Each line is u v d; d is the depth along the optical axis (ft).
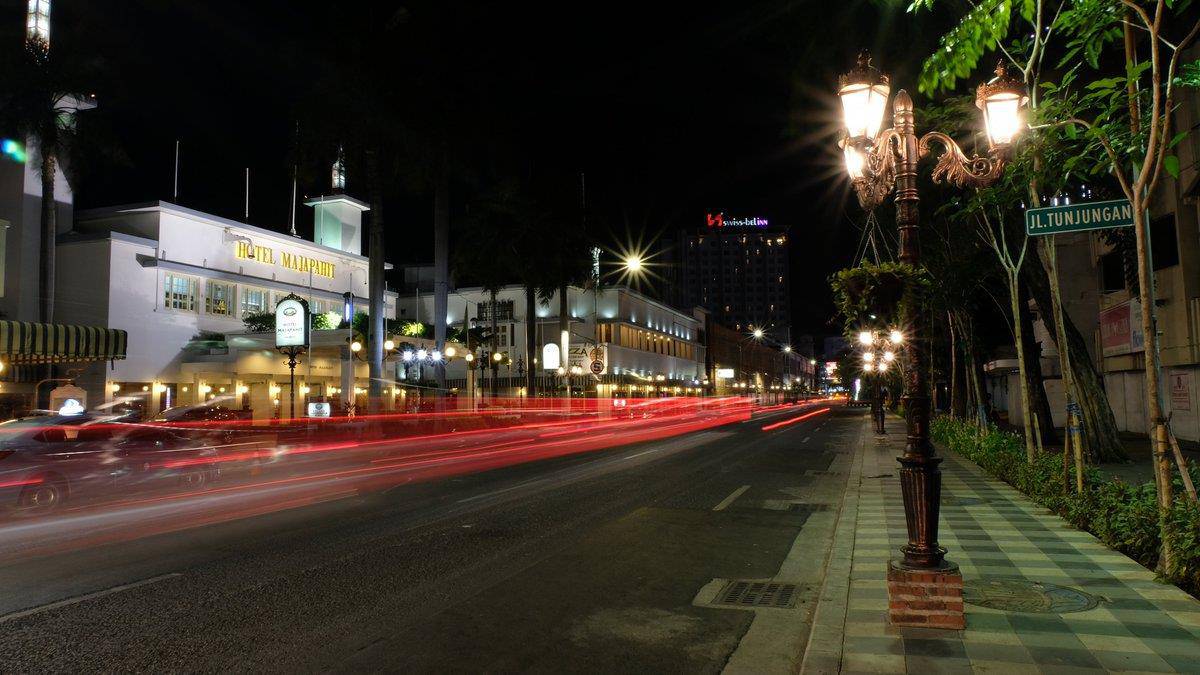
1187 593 20.84
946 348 109.29
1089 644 16.65
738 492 47.09
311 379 145.69
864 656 16.24
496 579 24.98
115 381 115.14
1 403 108.06
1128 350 77.77
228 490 49.21
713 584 24.48
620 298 221.87
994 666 15.44
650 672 16.69
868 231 78.79
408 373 160.56
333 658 17.43
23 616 20.66
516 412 137.90
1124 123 26.91
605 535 32.83
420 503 42.55
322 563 27.27
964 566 24.14
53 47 105.60
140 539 31.96
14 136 105.19
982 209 39.17
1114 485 31.01
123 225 125.29
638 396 224.33
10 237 113.80
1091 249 92.38
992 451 54.13
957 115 40.04
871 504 39.34
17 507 38.93
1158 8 20.06
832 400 589.32
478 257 145.48
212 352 127.34
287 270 148.15
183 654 17.66
